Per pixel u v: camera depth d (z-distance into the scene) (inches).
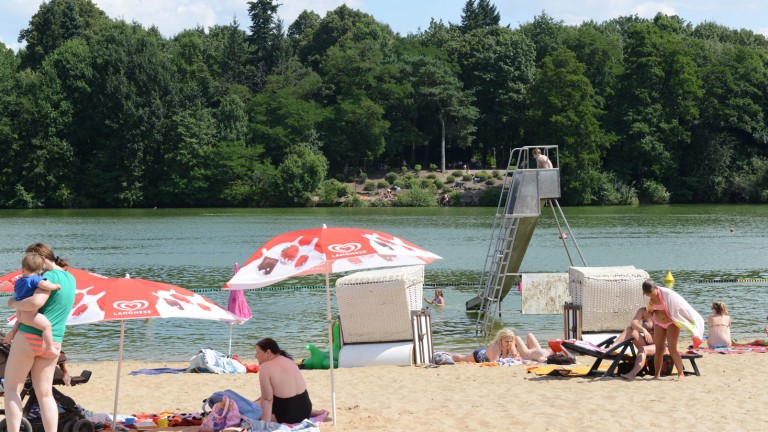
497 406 480.7
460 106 5059.1
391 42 6038.4
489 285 985.5
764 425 423.8
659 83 4768.7
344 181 4862.2
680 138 4672.7
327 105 5413.4
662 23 5324.8
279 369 422.0
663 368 569.6
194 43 5506.9
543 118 4638.3
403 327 673.0
